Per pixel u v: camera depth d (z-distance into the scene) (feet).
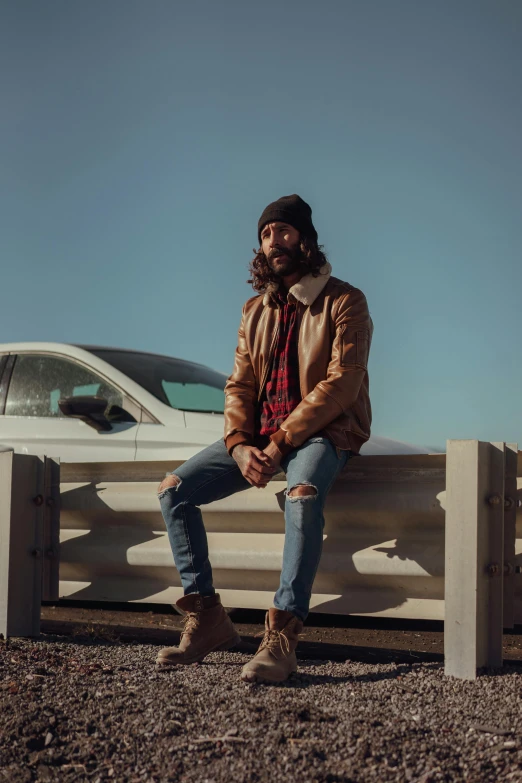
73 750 8.50
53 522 15.11
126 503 14.96
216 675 11.10
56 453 20.13
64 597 15.99
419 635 15.71
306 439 11.73
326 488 11.46
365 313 12.20
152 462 14.85
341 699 9.77
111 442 19.62
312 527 11.16
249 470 11.74
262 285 12.92
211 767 7.93
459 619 10.75
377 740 8.25
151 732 8.79
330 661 12.11
